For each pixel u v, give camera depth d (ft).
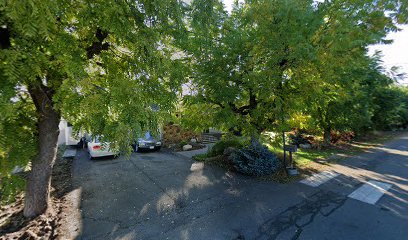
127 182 21.54
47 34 6.79
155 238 11.93
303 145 41.70
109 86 10.32
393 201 16.87
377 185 20.57
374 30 17.22
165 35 13.57
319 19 16.46
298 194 18.37
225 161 28.22
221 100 21.15
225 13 20.97
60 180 21.62
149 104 11.09
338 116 39.50
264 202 16.75
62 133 44.39
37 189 13.08
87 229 12.71
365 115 42.14
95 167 27.58
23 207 14.06
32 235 11.03
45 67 9.02
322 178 22.72
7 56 6.94
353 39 16.37
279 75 19.62
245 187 20.13
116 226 13.15
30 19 6.51
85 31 11.71
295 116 24.27
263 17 18.65
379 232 12.50
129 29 10.05
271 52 18.75
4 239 10.55
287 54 18.28
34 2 6.40
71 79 8.48
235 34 19.04
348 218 14.14
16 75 7.06
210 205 16.21
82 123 11.22
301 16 15.83
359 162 30.42
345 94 28.68
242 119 24.52
